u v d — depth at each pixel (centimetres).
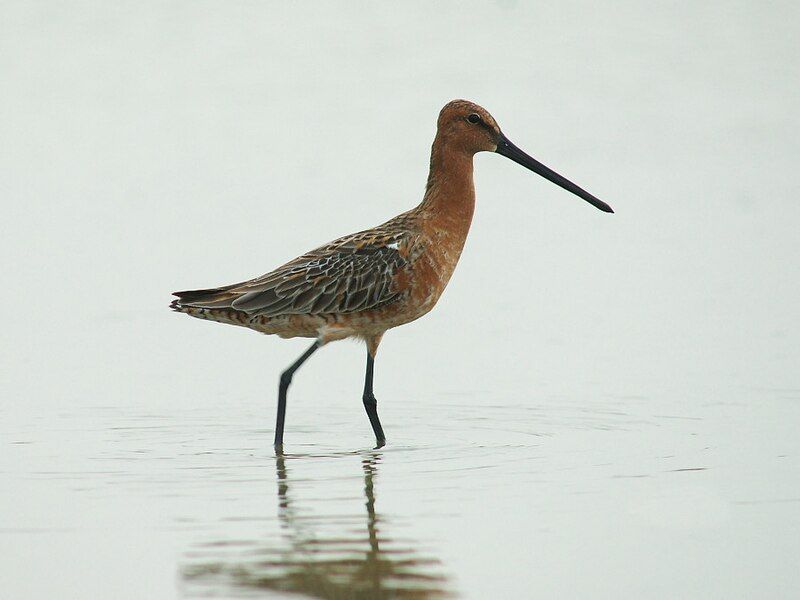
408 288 1389
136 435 1363
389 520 1049
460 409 1480
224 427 1408
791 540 992
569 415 1435
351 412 1484
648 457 1239
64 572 938
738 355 1670
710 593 898
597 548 982
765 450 1252
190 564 952
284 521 1049
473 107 1429
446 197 1421
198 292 1395
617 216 2338
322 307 1373
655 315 1862
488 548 982
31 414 1447
